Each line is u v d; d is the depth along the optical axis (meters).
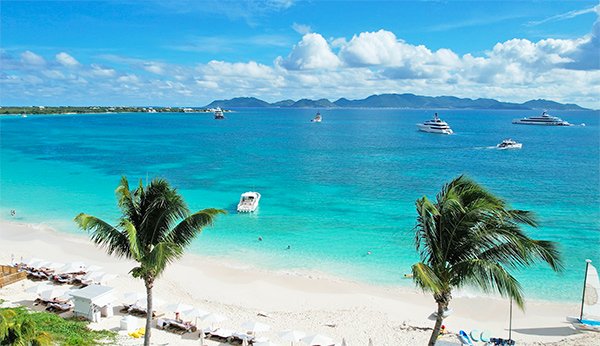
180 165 86.75
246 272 33.38
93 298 24.08
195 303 27.81
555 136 165.50
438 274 14.06
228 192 61.22
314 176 74.44
